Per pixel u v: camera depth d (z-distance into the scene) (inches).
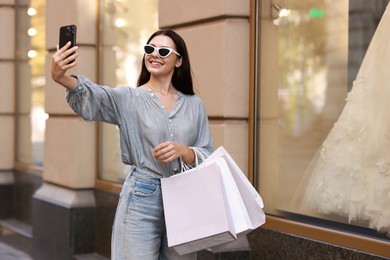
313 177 233.3
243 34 252.7
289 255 228.7
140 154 171.9
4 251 402.6
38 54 423.2
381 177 202.7
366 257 199.2
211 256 243.8
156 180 171.0
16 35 464.4
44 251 365.7
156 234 172.4
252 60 252.5
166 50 174.1
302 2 271.4
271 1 258.7
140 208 170.2
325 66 277.9
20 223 443.2
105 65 348.2
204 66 259.4
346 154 217.2
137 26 320.2
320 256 215.6
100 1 350.6
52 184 372.2
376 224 203.0
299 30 271.9
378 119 207.5
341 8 273.7
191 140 176.9
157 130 171.5
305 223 227.6
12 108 465.4
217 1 252.5
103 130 345.4
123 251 171.3
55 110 362.9
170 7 278.2
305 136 264.8
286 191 246.2
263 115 256.8
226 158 167.3
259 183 253.3
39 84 422.3
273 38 261.3
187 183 164.7
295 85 272.7
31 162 438.3
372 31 257.0
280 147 259.1
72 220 339.6
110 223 328.5
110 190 330.0
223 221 160.2
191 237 162.4
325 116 275.7
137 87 184.1
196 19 263.3
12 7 463.5
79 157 344.5
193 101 180.7
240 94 252.8
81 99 167.2
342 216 217.8
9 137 465.1
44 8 410.3
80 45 349.1
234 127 252.5
